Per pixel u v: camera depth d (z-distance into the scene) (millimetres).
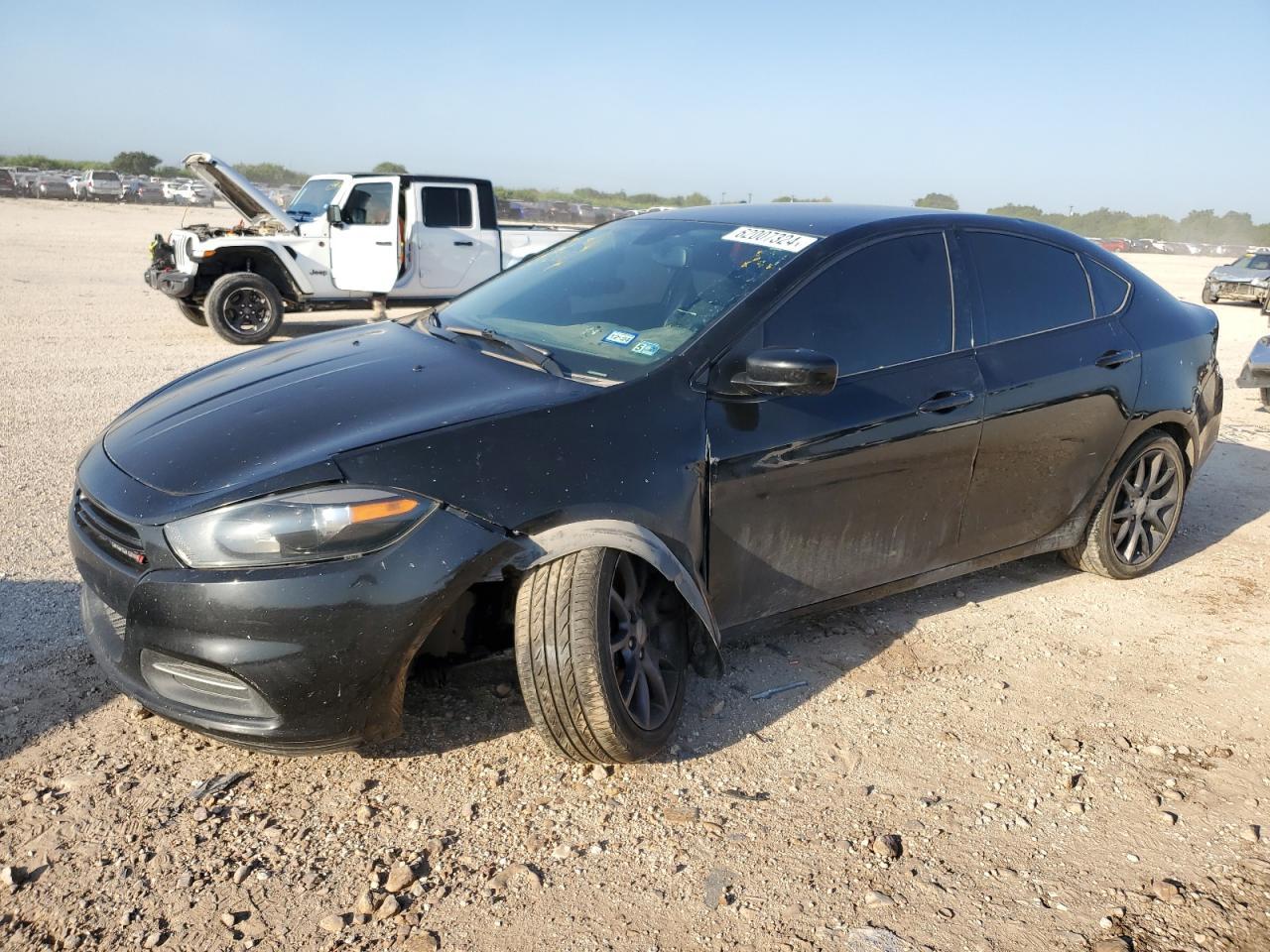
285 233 11852
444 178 12258
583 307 3377
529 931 2203
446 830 2531
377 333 3672
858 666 3510
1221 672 3596
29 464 5605
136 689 2545
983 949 2215
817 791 2770
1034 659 3631
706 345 2980
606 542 2607
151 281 11711
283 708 2395
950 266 3629
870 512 3324
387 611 2396
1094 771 2943
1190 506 5609
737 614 3125
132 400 7488
